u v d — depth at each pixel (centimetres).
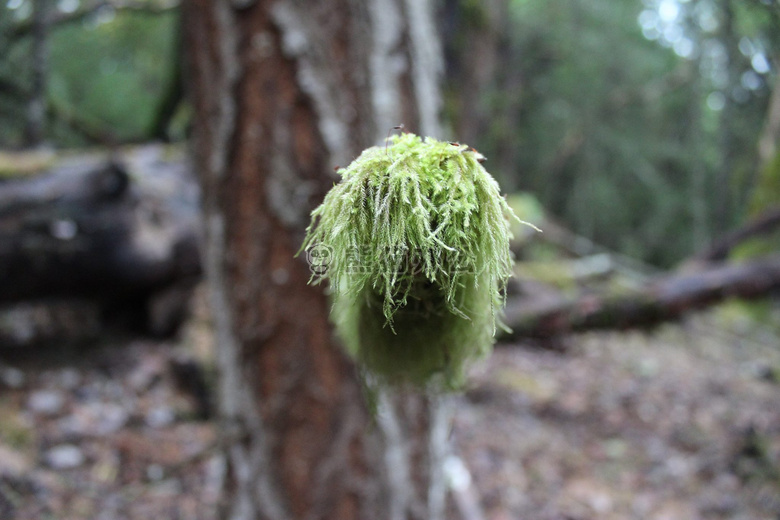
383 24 178
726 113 677
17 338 371
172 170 434
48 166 354
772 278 356
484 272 69
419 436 187
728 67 489
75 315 397
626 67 1187
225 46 176
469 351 80
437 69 202
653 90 1100
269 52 173
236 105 177
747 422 447
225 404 192
